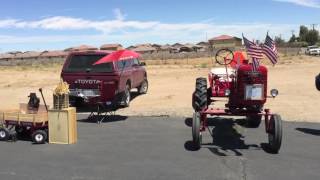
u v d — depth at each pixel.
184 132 11.65
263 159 9.01
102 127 12.38
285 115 14.09
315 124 12.74
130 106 16.17
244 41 9.69
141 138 10.98
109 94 14.08
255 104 9.78
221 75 12.26
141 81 18.64
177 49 146.12
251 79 9.66
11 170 8.32
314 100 16.92
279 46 107.69
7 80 28.05
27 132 11.12
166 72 32.31
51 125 10.40
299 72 30.23
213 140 10.69
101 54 14.33
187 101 17.12
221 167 8.45
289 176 7.93
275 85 22.11
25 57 132.38
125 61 15.82
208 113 10.00
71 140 10.41
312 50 65.94
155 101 17.28
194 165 8.59
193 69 35.59
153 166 8.55
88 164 8.71
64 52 141.00
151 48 147.00
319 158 9.13
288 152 9.58
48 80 28.09
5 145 10.23
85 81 14.11
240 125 12.45
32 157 9.21
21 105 11.01
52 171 8.27
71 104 14.77
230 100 10.31
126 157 9.21
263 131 11.70
